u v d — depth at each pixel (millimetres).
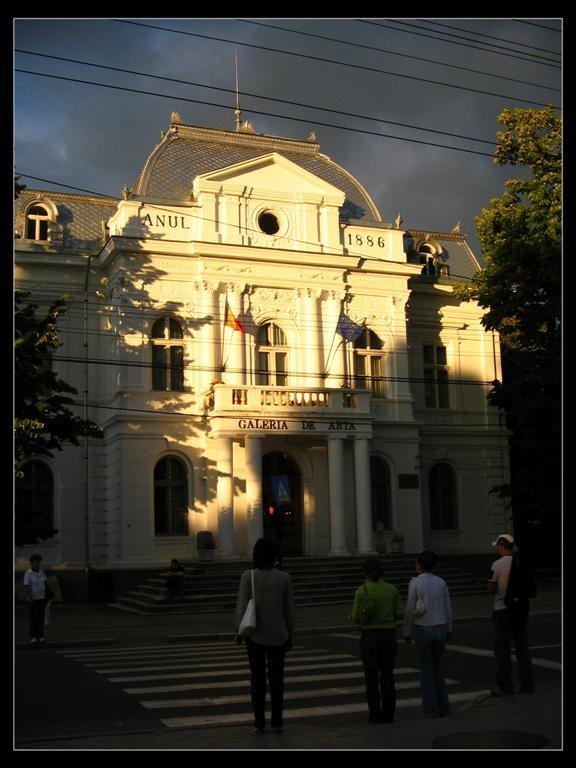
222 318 37719
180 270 37344
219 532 35500
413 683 15594
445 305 44375
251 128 43312
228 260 37688
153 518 35969
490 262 35125
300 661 18281
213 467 36594
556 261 31938
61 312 28906
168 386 36969
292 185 39250
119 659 19266
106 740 10617
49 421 28531
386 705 11883
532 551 45188
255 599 11242
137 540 35625
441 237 47156
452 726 10859
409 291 41438
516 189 34969
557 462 33531
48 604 23516
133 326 36531
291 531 38156
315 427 36812
